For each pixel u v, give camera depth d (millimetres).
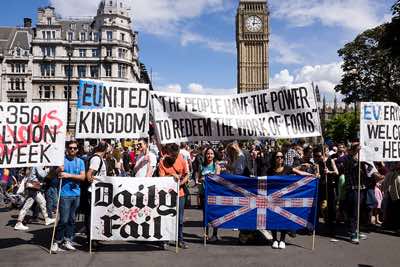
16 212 14578
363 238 10398
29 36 84312
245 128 10211
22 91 81062
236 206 9367
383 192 11789
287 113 10227
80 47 82625
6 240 9906
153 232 8820
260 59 125625
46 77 81750
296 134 10148
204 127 10141
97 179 8781
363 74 54688
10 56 81000
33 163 8547
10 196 15664
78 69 82562
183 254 8570
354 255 8641
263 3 126375
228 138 10195
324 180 11328
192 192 20328
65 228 8922
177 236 8789
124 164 16984
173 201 8891
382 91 53188
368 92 53938
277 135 10164
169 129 9969
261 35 125688
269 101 10312
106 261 7984
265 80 124938
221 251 8836
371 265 7922
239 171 10289
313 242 9180
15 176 17922
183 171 9250
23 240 9914
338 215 12297
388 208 11539
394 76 52188
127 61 84188
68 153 8820
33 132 8578
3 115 8484
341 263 8008
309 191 9398
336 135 86125
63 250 8805
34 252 8680
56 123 8656
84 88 9172
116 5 83312
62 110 8703
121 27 83312
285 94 10250
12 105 8539
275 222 9320
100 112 9289
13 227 11656
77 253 8602
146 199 8844
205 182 9422
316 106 10133
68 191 8664
